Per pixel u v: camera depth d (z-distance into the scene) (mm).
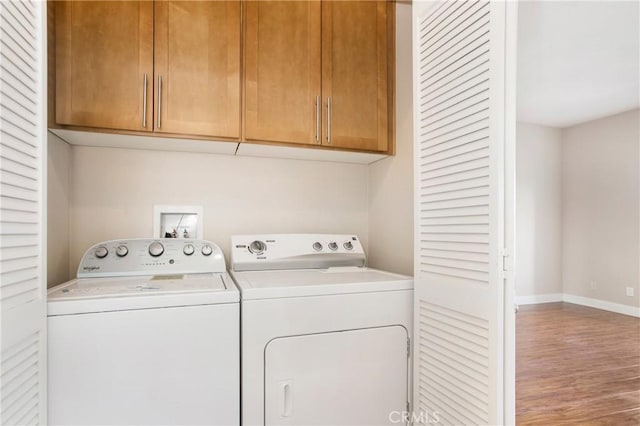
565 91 3574
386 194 1889
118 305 1018
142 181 1710
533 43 2590
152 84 1397
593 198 4605
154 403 1039
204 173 1807
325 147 1675
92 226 1631
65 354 976
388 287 1343
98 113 1333
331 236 1859
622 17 2242
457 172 1161
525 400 2266
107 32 1354
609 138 4426
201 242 1626
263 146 1630
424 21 1356
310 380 1210
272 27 1573
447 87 1215
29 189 878
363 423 1282
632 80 3289
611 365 2809
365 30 1732
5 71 774
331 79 1657
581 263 4750
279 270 1688
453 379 1154
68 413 973
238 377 1125
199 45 1464
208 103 1468
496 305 991
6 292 769
